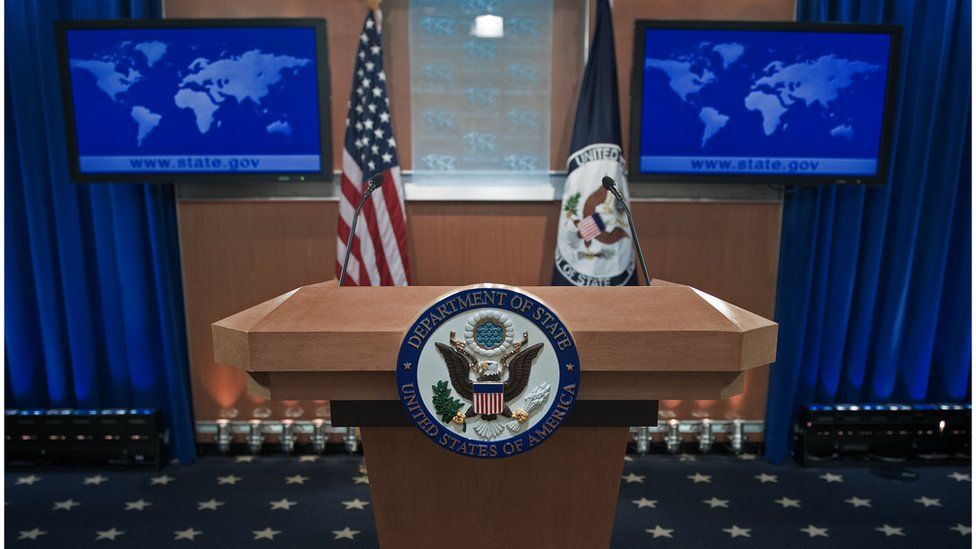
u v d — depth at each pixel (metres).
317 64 3.08
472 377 1.19
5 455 3.32
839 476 3.30
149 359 3.42
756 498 3.07
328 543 2.67
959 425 3.41
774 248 3.43
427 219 3.34
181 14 3.18
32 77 3.19
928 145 3.26
